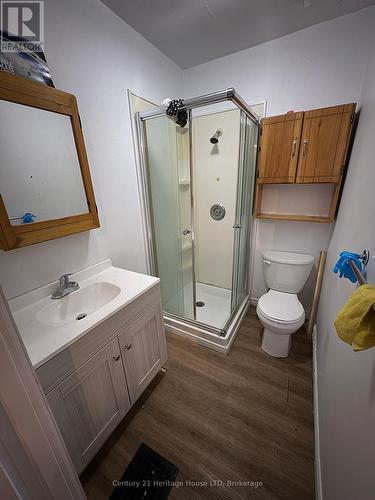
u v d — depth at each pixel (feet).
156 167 5.89
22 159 3.26
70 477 2.11
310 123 4.96
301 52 5.08
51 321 3.61
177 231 6.73
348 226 3.76
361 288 1.79
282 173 5.53
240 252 6.48
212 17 4.51
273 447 3.73
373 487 1.51
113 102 4.62
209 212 7.30
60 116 3.62
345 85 4.87
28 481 1.65
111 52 4.42
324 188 5.76
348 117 4.60
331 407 3.06
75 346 2.90
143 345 4.25
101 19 4.13
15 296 3.50
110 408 3.63
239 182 5.53
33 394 1.62
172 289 6.88
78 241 4.34
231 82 6.05
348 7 4.30
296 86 5.33
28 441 1.61
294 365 5.34
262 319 5.37
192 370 5.30
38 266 3.75
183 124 5.32
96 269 4.74
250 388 4.80
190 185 5.91
